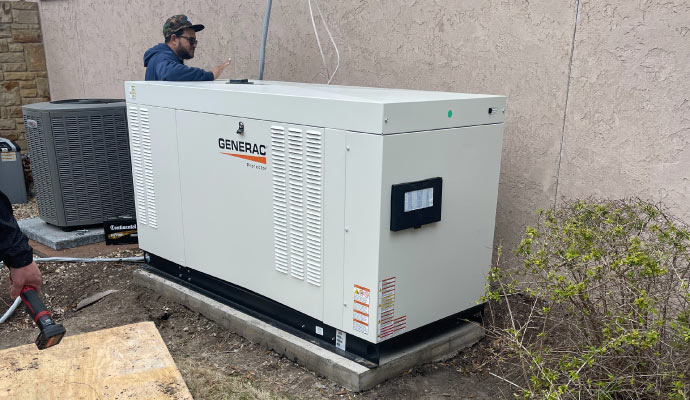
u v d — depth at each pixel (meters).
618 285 2.54
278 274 3.26
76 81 8.57
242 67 5.82
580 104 3.46
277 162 3.09
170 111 3.72
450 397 2.89
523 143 3.78
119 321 3.80
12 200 7.22
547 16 3.53
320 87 3.79
